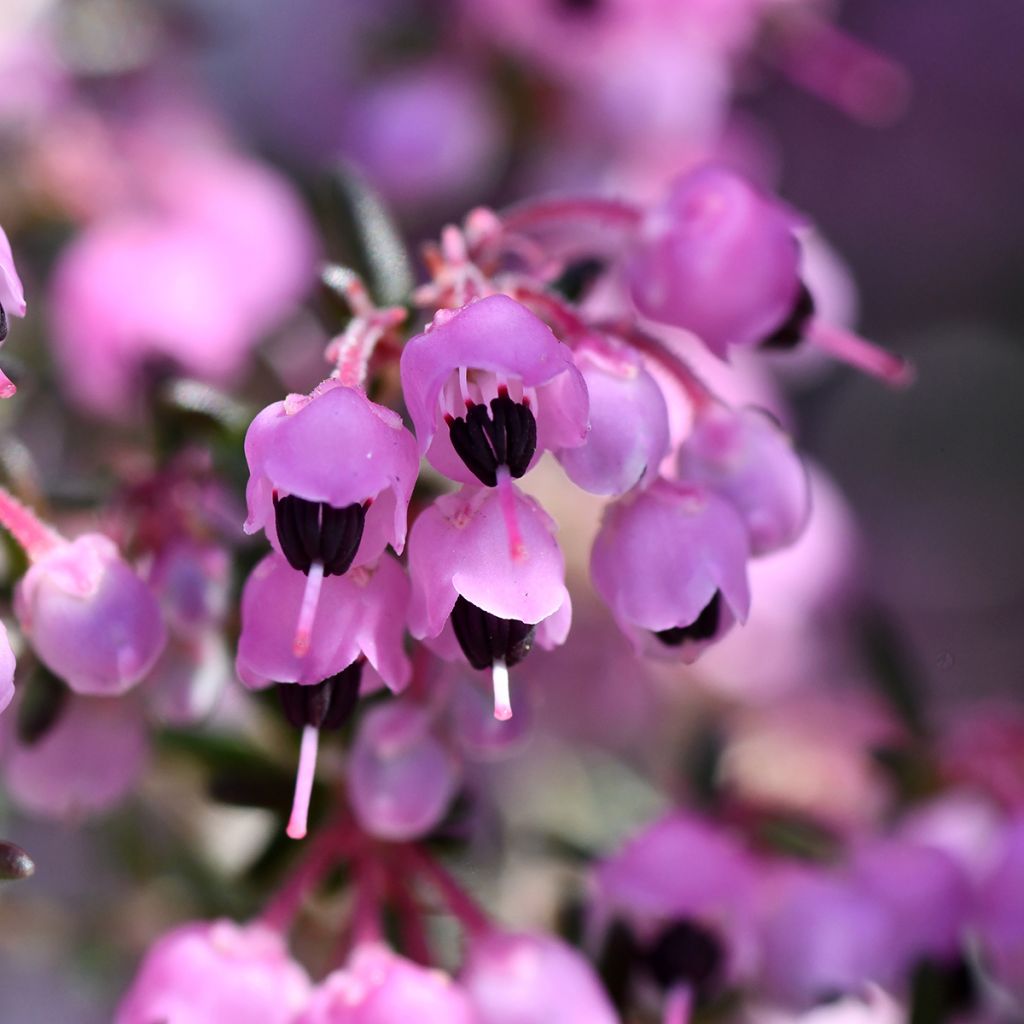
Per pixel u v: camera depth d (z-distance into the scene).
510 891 0.16
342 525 0.12
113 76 0.20
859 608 0.20
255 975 0.13
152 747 0.14
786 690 0.19
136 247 0.17
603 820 0.17
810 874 0.14
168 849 0.16
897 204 0.30
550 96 0.19
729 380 0.18
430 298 0.13
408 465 0.12
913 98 0.31
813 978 0.14
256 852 0.14
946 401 0.30
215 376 0.17
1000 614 0.29
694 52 0.19
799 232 0.13
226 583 0.14
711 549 0.13
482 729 0.13
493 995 0.13
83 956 0.17
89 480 0.14
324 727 0.13
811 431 0.29
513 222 0.13
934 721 0.16
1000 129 0.31
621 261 0.14
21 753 0.13
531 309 0.13
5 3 0.19
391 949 0.14
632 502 0.13
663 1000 0.14
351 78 0.21
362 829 0.14
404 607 0.12
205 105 0.22
